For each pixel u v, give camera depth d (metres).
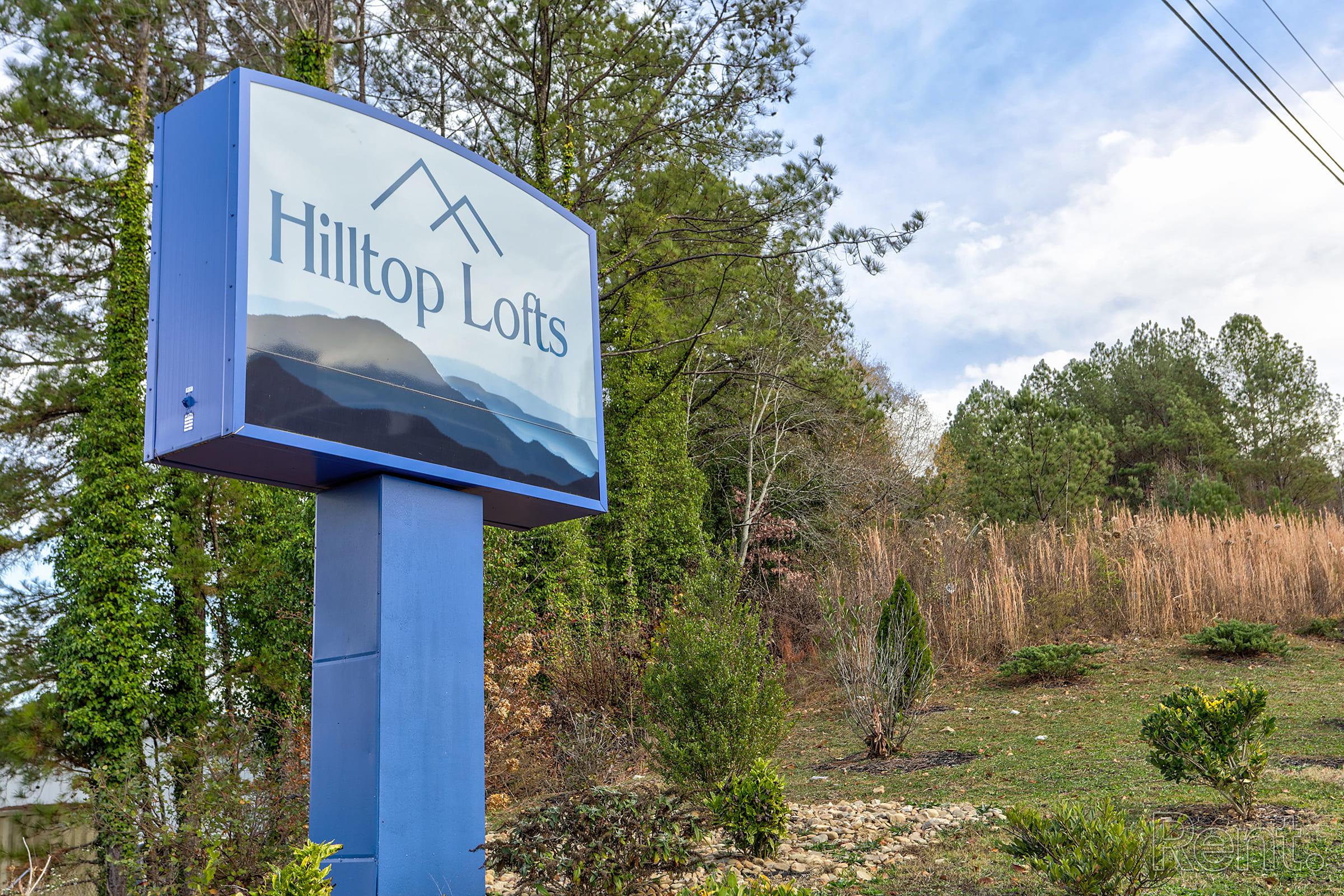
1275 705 10.40
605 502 7.23
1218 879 4.91
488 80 19.41
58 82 17.48
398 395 5.70
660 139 20.55
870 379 31.55
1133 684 12.28
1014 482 26.64
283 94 5.49
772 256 18.56
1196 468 36.16
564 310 7.29
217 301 5.05
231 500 17.05
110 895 13.18
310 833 5.38
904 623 11.97
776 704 8.54
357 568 5.57
